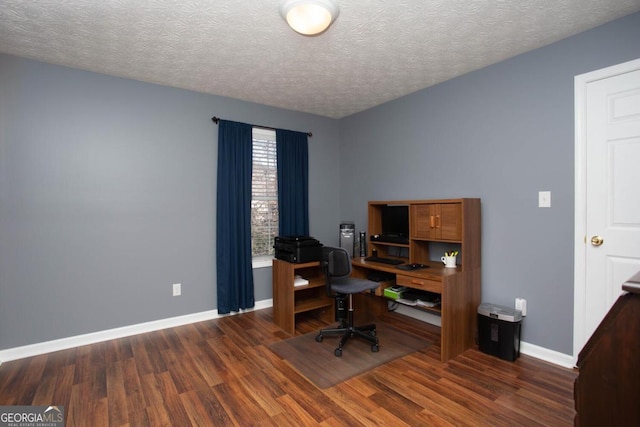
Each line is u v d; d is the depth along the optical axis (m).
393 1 1.86
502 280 2.74
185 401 2.01
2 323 2.55
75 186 2.82
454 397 2.03
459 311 2.64
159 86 3.21
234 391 2.12
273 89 3.36
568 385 2.14
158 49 2.46
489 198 2.82
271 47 2.43
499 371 2.34
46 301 2.71
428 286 2.60
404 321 3.43
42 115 2.69
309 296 3.66
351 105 3.92
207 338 2.98
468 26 2.15
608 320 0.64
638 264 2.07
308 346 2.81
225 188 3.53
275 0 1.85
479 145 2.88
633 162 2.08
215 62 2.70
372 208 3.59
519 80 2.59
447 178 3.16
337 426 1.77
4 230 2.55
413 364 2.47
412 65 2.78
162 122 3.23
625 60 2.07
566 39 2.33
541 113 2.48
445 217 2.82
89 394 2.08
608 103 2.17
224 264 3.52
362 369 2.40
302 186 4.16
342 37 2.28
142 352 2.69
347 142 4.41
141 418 1.85
